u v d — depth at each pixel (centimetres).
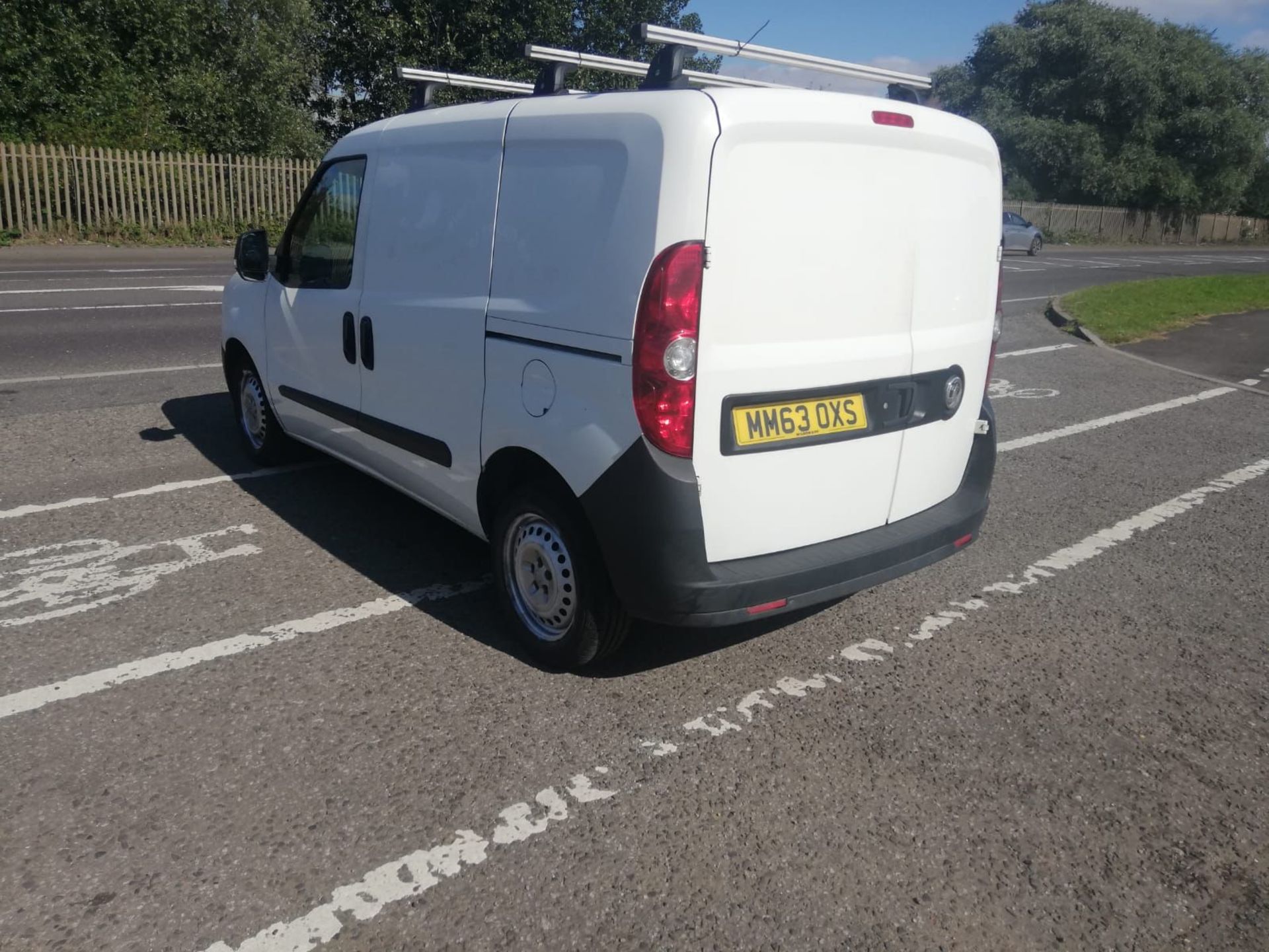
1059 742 346
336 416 500
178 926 248
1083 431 804
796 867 277
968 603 459
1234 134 4759
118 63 2256
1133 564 514
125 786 300
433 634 405
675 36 330
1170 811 310
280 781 305
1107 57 4644
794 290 332
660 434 315
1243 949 255
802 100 322
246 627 405
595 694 364
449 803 298
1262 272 2959
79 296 1260
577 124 340
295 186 2175
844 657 402
